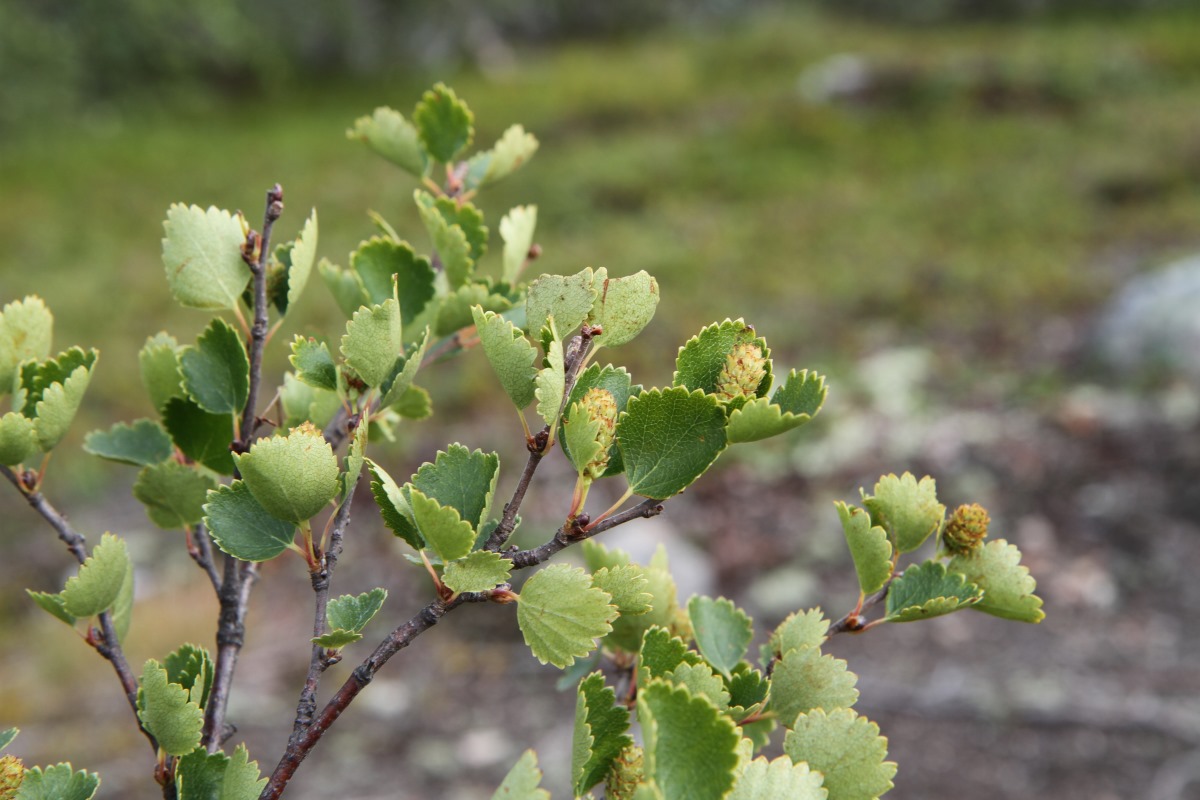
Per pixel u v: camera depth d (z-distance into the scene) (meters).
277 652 5.10
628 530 5.51
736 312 8.67
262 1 20.48
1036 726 4.31
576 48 22.95
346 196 12.62
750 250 10.23
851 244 10.16
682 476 0.82
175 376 1.14
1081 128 13.16
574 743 0.73
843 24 21.61
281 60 19.62
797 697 0.89
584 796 0.77
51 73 16.78
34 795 0.87
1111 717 4.31
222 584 1.08
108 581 0.95
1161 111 13.23
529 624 0.81
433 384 7.59
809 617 0.98
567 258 10.17
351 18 21.00
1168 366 6.90
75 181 13.84
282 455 0.80
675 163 13.19
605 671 1.21
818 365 7.64
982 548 0.97
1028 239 9.93
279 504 0.82
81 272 10.33
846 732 0.79
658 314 8.67
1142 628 4.84
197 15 18.42
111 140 16.09
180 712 0.85
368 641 5.19
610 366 0.87
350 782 4.29
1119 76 14.58
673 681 0.81
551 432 0.81
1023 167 11.96
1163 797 3.89
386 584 5.62
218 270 1.00
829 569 5.46
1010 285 8.79
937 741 4.29
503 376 0.83
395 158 1.35
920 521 0.97
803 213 11.24
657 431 0.82
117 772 4.30
